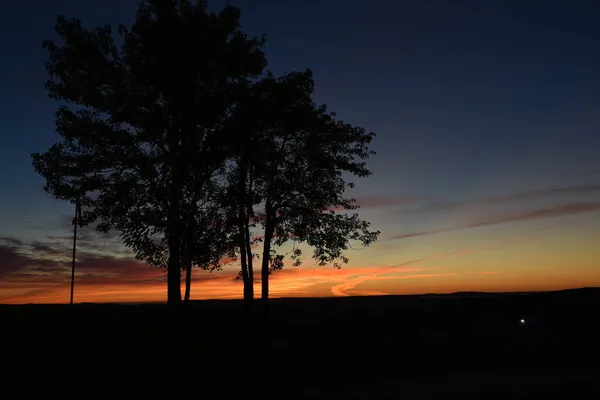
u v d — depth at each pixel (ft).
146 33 76.43
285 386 56.54
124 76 80.53
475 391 51.16
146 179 79.25
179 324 77.15
